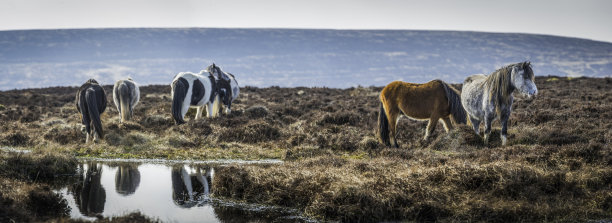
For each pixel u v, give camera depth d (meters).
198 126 17.27
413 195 8.49
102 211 8.67
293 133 16.70
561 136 13.98
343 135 15.90
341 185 8.62
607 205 8.30
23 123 19.88
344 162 11.50
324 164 11.23
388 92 14.45
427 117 14.33
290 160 13.35
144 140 15.52
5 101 27.53
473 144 13.92
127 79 19.22
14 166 11.06
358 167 10.70
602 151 11.08
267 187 9.45
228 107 20.56
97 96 15.03
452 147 14.00
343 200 8.38
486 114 13.77
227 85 20.31
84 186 10.46
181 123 17.39
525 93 12.79
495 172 9.18
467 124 15.03
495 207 7.98
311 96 29.69
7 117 21.16
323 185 9.08
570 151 11.13
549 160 10.84
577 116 17.45
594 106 18.72
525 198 8.42
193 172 11.96
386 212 8.16
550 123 16.19
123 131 16.17
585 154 11.02
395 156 12.73
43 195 8.93
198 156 13.91
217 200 9.45
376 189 8.60
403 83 14.44
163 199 9.49
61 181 10.88
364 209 8.13
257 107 21.20
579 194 8.74
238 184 9.69
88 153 14.07
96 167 12.47
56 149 14.13
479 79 14.59
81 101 14.80
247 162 13.19
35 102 27.67
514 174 9.00
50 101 28.42
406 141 15.46
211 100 19.16
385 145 14.58
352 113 19.47
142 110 23.08
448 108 14.30
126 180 11.05
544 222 7.71
